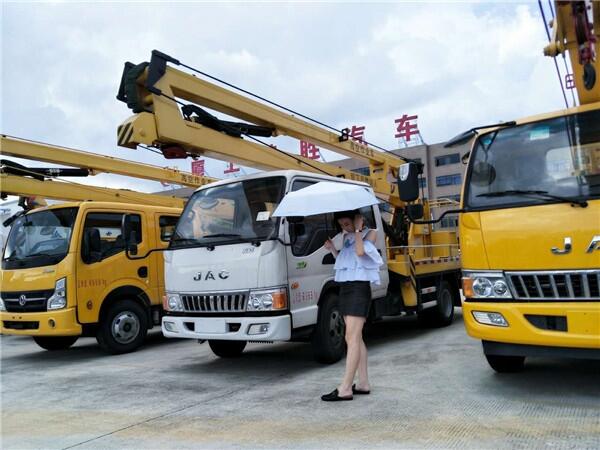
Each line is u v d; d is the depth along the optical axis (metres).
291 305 5.86
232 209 6.41
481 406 4.35
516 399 4.48
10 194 9.62
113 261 8.44
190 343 9.32
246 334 5.75
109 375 6.66
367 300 4.91
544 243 4.29
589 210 4.19
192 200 6.96
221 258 6.09
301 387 5.38
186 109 6.84
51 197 10.12
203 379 6.11
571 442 3.49
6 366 7.95
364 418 4.21
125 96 6.50
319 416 4.34
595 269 4.06
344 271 4.94
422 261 8.63
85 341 10.58
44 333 7.80
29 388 6.15
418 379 5.36
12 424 4.66
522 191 4.64
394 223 10.22
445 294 9.49
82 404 5.24
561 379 5.04
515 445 3.49
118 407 5.05
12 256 8.53
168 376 6.40
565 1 4.63
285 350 7.86
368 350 7.35
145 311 8.90
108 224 8.52
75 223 8.06
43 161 9.68
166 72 6.58
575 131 4.71
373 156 10.10
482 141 5.15
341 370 6.12
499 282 4.49
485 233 4.62
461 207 4.93
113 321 8.34
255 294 5.80
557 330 4.17
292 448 3.68
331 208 4.73
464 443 3.57
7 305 8.38
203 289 6.18
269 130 8.09
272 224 5.97
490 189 4.82
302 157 8.67
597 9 4.74
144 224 9.05
